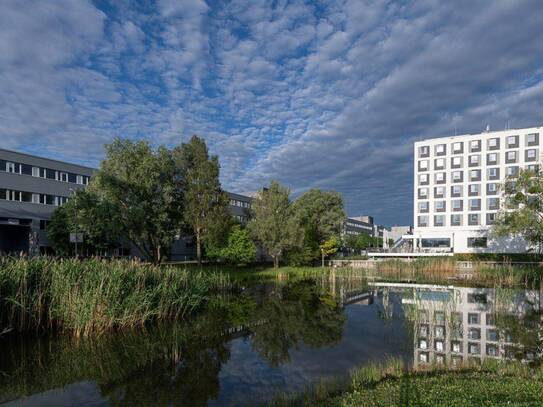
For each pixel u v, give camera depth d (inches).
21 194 1755.7
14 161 1734.7
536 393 278.8
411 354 469.1
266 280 1387.8
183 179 1407.5
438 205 2453.2
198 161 1405.0
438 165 2474.2
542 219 1439.5
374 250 2411.4
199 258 1450.5
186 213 1358.3
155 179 1193.4
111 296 582.9
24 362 449.4
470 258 2084.2
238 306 850.1
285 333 599.8
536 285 1167.6
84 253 1637.6
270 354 485.7
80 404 340.2
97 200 1143.6
